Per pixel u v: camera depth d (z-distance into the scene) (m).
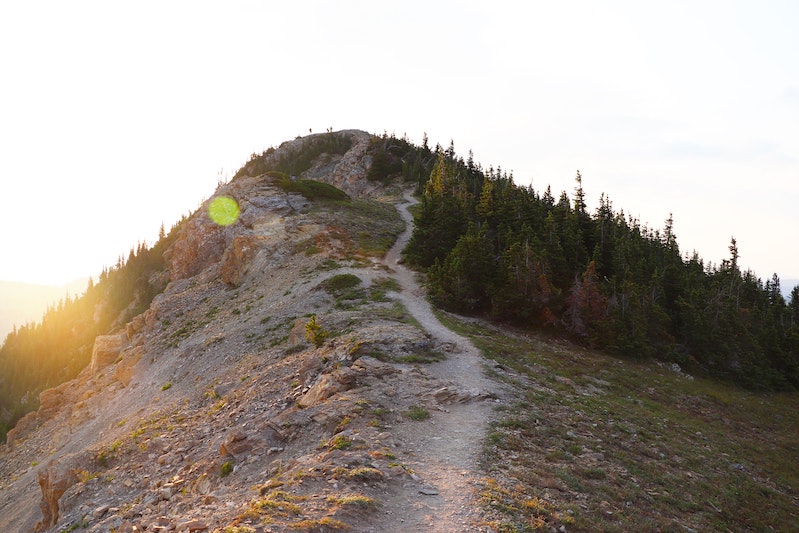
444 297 50.62
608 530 13.84
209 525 13.09
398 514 13.17
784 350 62.59
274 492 13.85
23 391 134.25
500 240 66.75
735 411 40.12
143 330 73.88
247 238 77.94
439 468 16.62
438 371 29.19
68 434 54.16
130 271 155.25
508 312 49.66
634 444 23.94
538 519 13.43
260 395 31.17
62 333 152.50
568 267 58.06
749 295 86.75
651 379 42.12
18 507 41.31
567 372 36.59
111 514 22.73
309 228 80.81
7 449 66.50
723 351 53.72
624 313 50.09
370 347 31.31
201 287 79.81
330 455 17.30
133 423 40.44
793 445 33.66
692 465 23.19
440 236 64.38
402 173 149.88
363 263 65.69
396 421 21.16
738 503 19.66
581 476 17.94
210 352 50.75
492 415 22.83
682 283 66.62
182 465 25.59
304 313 50.59
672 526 15.30
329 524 11.87
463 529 12.52
